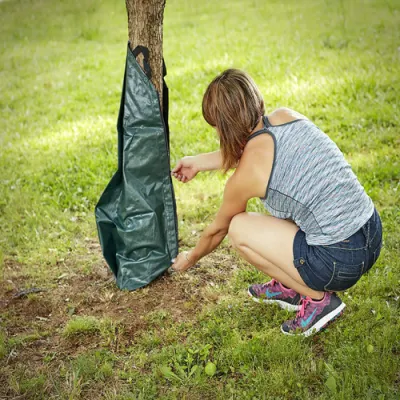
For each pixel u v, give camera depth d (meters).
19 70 8.94
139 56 2.80
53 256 3.56
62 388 2.42
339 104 5.66
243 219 2.56
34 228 3.93
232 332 2.68
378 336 2.50
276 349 2.49
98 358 2.58
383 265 3.09
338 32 8.47
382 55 6.95
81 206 4.25
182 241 3.66
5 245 3.77
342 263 2.30
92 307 3.02
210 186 4.36
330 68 6.73
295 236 2.41
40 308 3.04
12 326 2.89
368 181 4.14
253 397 2.26
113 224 3.15
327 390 2.26
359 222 2.28
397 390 2.22
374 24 8.62
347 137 4.96
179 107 6.23
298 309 2.80
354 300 2.82
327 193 2.24
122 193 3.08
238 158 2.40
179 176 2.98
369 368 2.31
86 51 9.72
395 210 3.67
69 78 8.21
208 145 5.10
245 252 2.60
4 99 7.54
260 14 10.47
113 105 6.80
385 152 4.52
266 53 7.84
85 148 5.46
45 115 6.75
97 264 3.45
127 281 3.14
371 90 5.77
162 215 3.07
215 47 8.57
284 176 2.26
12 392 2.41
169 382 2.42
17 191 4.55
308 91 6.04
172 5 12.23
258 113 2.30
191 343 2.64
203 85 6.92
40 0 13.77
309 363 2.41
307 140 2.26
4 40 10.91
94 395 2.38
